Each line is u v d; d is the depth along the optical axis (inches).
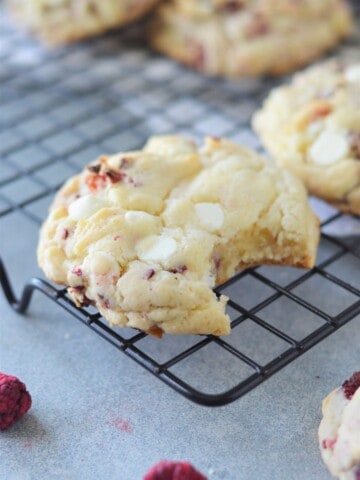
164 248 10.9
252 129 15.7
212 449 10.4
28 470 10.3
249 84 17.3
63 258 11.3
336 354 11.5
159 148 12.6
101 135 15.7
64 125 15.8
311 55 17.5
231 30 17.1
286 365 10.6
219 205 11.6
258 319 10.9
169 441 10.5
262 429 10.6
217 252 11.4
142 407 10.9
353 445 9.9
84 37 17.8
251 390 10.6
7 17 19.2
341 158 13.0
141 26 18.9
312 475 10.2
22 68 17.7
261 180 12.0
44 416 10.8
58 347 11.7
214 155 12.4
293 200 11.8
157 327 10.7
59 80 17.4
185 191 11.8
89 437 10.6
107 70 17.7
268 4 17.2
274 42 17.1
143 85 17.3
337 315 11.3
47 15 17.6
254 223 11.6
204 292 10.7
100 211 11.3
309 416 10.7
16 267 13.0
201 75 17.6
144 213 11.3
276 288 11.4
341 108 13.4
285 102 14.2
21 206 12.9
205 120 16.1
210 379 11.2
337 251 12.9
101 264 10.8
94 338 11.9
